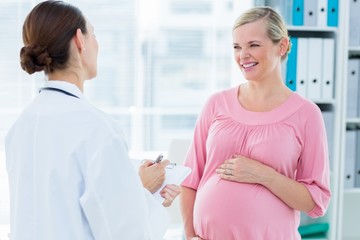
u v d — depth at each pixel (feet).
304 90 9.50
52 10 4.07
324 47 9.48
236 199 5.45
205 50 12.00
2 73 11.32
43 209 3.97
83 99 4.15
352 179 9.71
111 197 3.88
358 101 9.64
